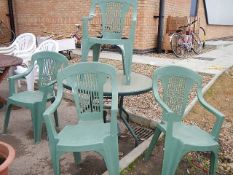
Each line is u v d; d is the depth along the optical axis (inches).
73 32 378.0
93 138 85.9
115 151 86.2
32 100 120.6
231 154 115.1
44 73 133.4
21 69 167.8
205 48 425.7
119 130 131.3
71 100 173.3
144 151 112.8
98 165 105.5
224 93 200.5
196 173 102.5
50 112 84.5
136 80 121.5
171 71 101.5
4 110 156.6
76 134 89.7
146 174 100.3
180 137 90.5
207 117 152.3
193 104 165.2
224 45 476.4
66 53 303.9
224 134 133.3
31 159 108.1
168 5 360.2
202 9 507.2
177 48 338.6
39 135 120.0
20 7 431.2
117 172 87.4
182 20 352.8
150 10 327.6
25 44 209.6
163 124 98.8
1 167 63.8
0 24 422.0
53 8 392.5
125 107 159.5
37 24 418.6
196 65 277.9
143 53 333.1
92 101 101.5
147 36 334.0
